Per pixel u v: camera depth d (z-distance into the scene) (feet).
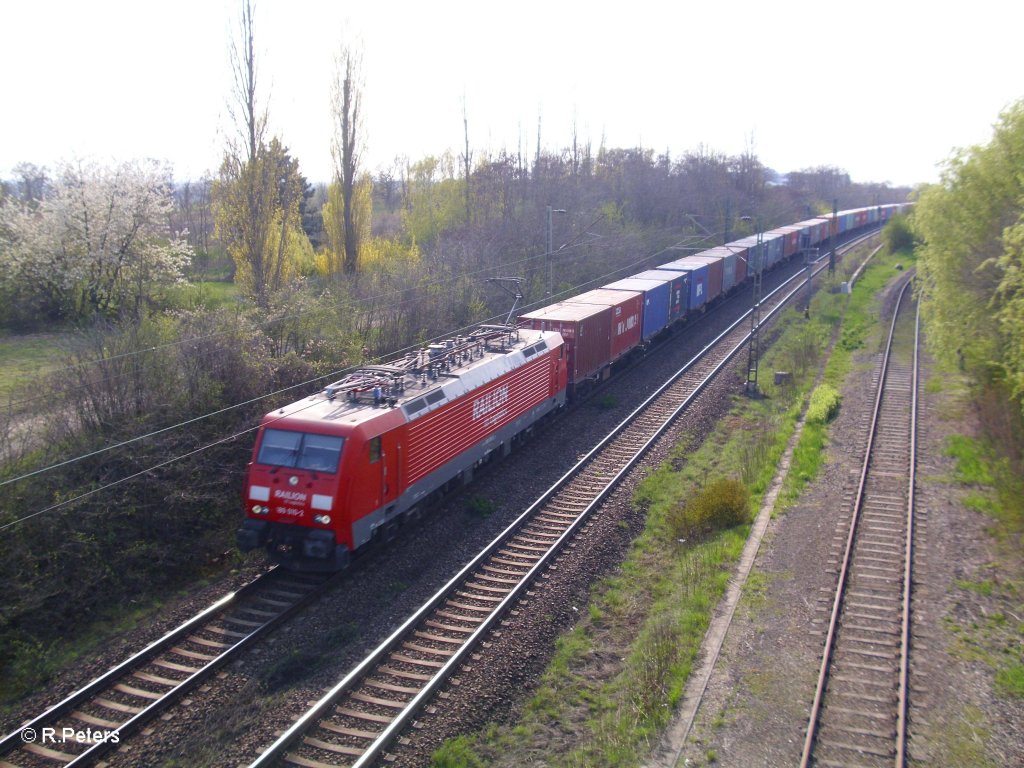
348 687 35.58
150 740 32.30
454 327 92.22
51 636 40.65
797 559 49.70
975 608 43.21
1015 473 58.18
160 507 49.65
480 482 62.39
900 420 78.54
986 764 31.50
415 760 31.09
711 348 113.19
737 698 35.86
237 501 54.65
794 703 35.42
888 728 33.63
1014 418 62.75
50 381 51.57
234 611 42.78
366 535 45.85
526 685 36.91
